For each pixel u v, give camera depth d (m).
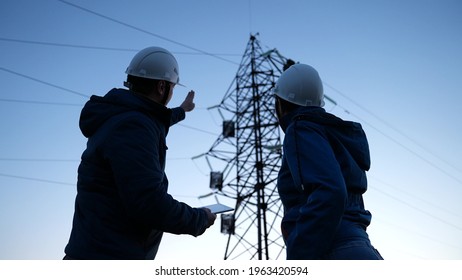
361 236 2.90
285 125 3.46
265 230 23.75
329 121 3.19
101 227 2.82
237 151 27.45
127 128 2.93
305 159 2.97
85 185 2.93
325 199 2.71
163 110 3.20
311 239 2.70
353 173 3.11
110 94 3.18
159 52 3.65
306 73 3.59
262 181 25.25
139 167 2.82
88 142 3.11
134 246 2.87
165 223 2.87
